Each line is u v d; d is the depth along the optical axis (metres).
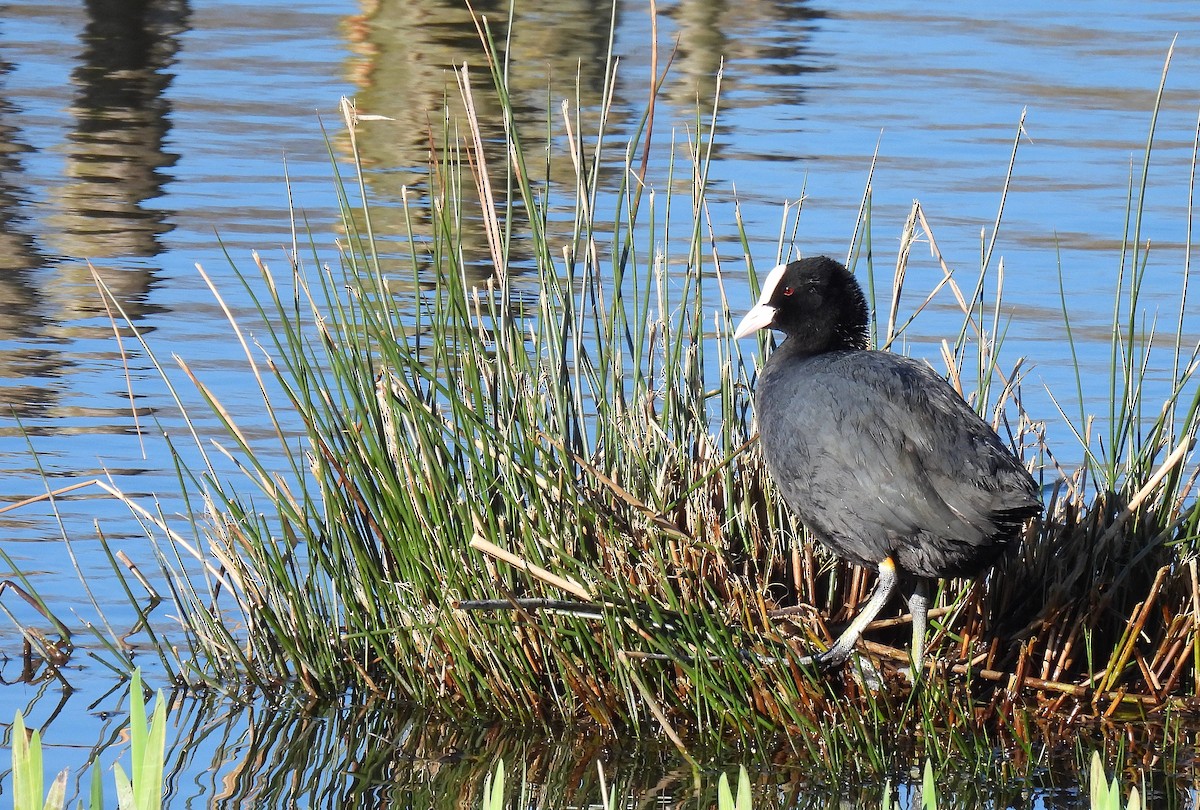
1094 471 11.42
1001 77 28.33
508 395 10.32
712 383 14.07
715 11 33.47
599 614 9.61
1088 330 16.31
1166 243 19.06
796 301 10.15
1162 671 10.06
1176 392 10.72
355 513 10.56
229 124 24.31
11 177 21.33
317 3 33.81
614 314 10.48
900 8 35.12
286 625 10.69
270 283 10.39
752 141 23.50
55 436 13.80
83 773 9.15
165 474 13.19
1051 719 9.80
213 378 15.10
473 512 10.05
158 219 19.80
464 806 8.87
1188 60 29.86
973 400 11.13
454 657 10.12
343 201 10.34
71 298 17.05
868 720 9.54
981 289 11.12
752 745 9.60
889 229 19.25
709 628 9.54
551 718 10.09
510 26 10.09
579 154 10.38
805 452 9.41
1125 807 8.66
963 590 10.48
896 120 25.02
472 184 21.02
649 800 8.91
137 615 11.30
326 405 10.36
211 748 9.62
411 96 25.66
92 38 29.69
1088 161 22.86
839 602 10.84
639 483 10.52
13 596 11.46
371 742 9.77
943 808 8.79
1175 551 10.59
